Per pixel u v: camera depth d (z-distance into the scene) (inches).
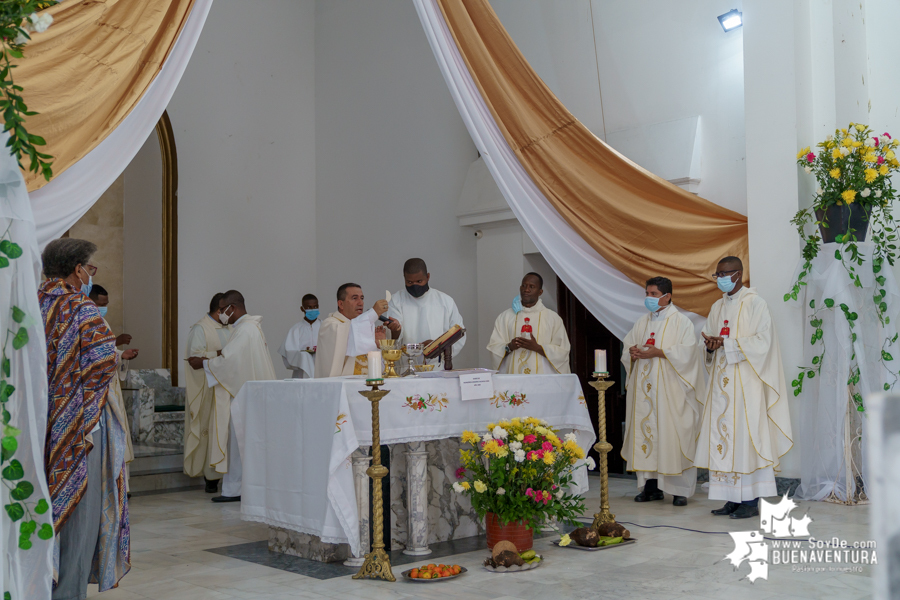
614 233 238.1
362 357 181.8
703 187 251.8
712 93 251.1
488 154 231.8
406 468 162.7
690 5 257.3
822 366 203.6
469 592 126.1
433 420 154.3
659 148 256.1
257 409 163.5
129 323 367.2
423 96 345.1
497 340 252.5
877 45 227.0
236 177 370.0
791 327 213.0
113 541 121.0
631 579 131.3
